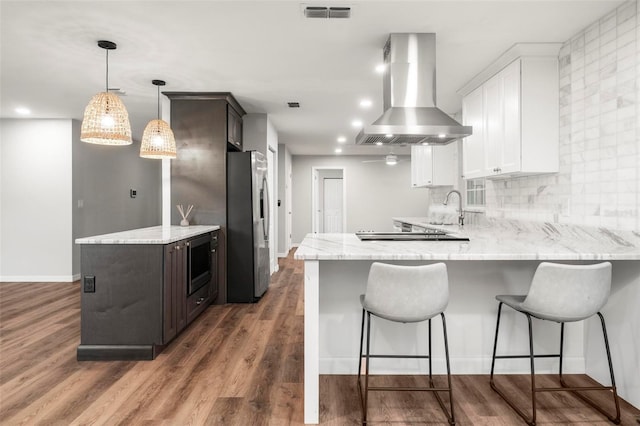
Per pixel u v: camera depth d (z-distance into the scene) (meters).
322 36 2.86
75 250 5.67
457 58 3.22
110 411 2.13
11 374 2.60
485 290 2.58
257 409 2.16
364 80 3.86
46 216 5.57
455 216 5.14
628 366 2.24
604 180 2.47
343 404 2.23
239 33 2.81
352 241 2.69
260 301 4.53
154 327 2.84
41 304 4.36
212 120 4.34
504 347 2.60
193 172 4.38
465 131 2.70
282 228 8.15
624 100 2.32
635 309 2.19
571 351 2.62
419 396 2.32
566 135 2.86
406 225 5.51
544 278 2.00
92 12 2.52
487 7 2.43
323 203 10.85
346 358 2.61
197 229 3.82
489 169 3.44
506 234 3.30
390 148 8.57
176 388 2.40
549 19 2.55
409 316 1.98
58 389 2.39
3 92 4.27
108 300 2.85
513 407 2.16
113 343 2.85
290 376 2.57
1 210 5.57
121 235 3.18
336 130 6.47
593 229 2.56
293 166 9.62
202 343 3.18
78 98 4.50
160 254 2.85
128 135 2.94
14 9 2.48
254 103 4.75
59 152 5.55
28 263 5.60
